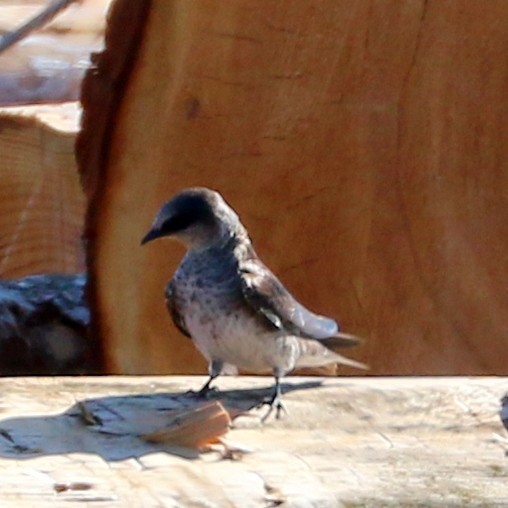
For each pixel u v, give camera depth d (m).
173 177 10.15
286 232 10.12
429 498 5.63
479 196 9.95
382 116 9.88
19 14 15.03
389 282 10.16
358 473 5.87
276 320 7.54
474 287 10.10
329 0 9.72
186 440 6.25
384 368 10.31
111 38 9.99
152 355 10.66
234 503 5.57
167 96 10.04
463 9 9.66
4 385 7.11
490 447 6.21
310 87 9.88
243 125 10.00
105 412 6.71
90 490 5.69
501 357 10.20
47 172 11.00
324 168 10.01
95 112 10.16
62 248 11.12
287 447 6.21
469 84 9.77
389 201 10.02
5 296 11.96
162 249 10.38
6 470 5.93
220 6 9.80
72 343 11.88
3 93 13.72
